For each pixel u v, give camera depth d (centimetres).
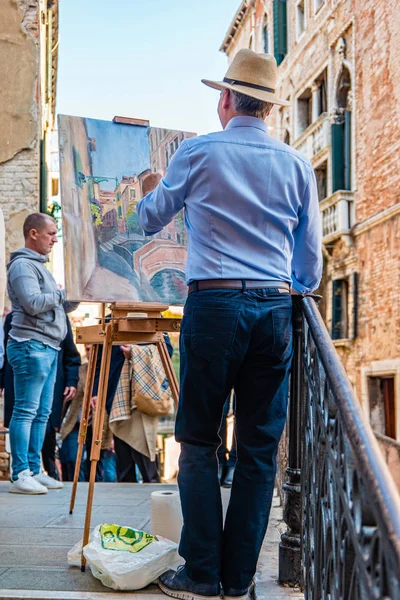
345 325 1477
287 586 266
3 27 800
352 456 159
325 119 1535
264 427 246
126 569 254
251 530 243
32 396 472
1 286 327
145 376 524
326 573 200
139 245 373
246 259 239
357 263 1393
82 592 252
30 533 345
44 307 454
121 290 363
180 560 273
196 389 239
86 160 376
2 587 260
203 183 243
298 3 1748
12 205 779
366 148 1356
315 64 1609
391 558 122
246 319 235
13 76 793
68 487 508
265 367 245
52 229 470
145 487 506
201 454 245
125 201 379
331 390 188
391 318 1246
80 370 625
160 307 332
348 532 170
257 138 249
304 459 260
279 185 246
